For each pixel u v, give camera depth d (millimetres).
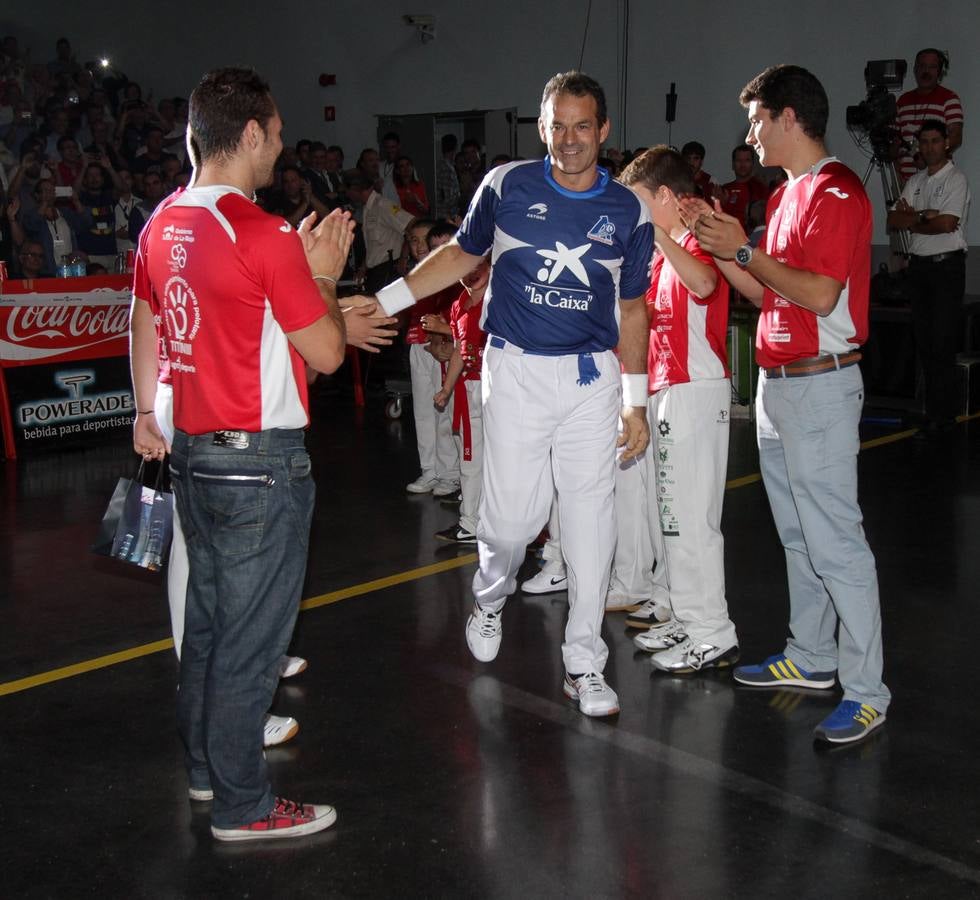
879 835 2949
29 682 4027
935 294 7965
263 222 2662
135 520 3186
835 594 3512
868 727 3492
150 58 14836
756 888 2727
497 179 3449
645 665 4094
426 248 5680
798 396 3459
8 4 13969
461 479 5590
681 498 3910
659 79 12266
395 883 2768
